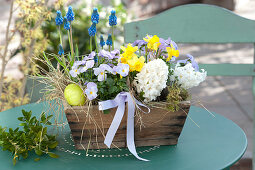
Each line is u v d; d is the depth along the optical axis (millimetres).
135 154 1067
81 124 1074
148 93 1029
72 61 1119
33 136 1094
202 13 1658
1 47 1976
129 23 1658
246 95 3344
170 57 1086
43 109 1407
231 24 1662
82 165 1038
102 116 1066
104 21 2934
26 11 1806
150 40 1070
